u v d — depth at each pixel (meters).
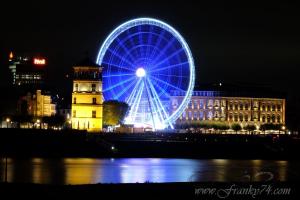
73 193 151.75
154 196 153.75
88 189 155.25
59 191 152.38
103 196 151.50
